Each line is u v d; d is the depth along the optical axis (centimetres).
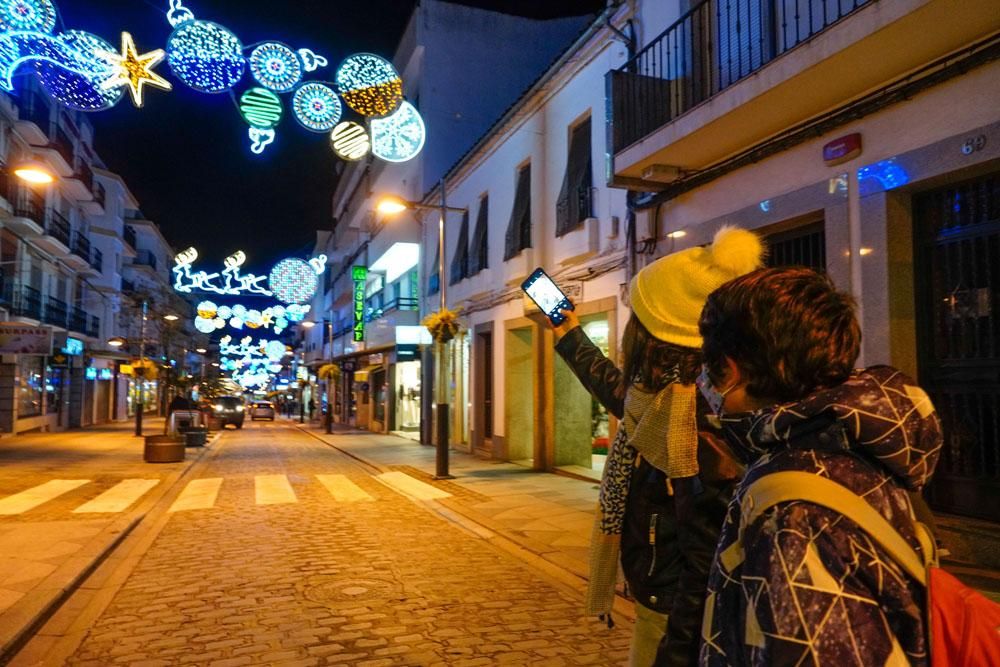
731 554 114
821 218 759
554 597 591
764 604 99
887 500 106
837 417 106
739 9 832
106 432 3058
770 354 116
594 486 1214
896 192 657
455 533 867
